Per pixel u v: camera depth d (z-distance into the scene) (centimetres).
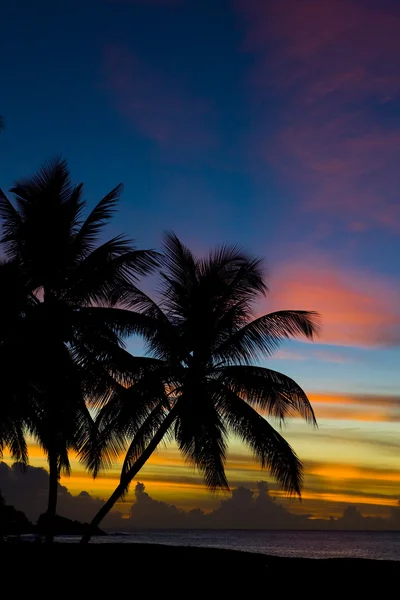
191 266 2103
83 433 2044
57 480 1962
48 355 1875
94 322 1884
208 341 1991
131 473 2008
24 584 1380
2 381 1811
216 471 1991
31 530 7831
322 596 1396
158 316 2053
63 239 2025
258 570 1602
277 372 1927
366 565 1706
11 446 2217
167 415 2034
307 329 1970
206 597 1358
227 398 1933
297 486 1877
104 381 1972
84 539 1970
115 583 1420
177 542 12362
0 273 1886
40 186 2061
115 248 1989
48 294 2055
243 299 2061
